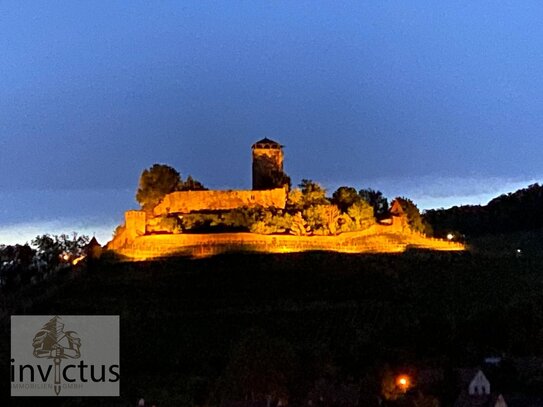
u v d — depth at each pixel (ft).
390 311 536.83
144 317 528.63
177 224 604.90
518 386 428.56
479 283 589.73
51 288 603.67
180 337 505.66
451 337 494.59
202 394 419.95
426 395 407.44
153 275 575.38
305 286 560.20
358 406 393.09
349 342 495.41
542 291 577.84
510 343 490.90
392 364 452.35
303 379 424.87
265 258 585.22
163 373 458.91
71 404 413.18
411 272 590.14
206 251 590.55
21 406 412.77
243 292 554.05
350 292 557.33
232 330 512.63
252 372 417.49
